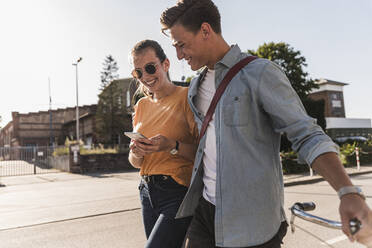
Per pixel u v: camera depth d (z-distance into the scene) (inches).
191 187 58.6
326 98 1694.1
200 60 55.9
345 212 32.2
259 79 47.2
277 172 49.8
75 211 264.2
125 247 169.0
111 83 1373.0
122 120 1352.1
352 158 606.5
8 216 251.9
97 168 765.9
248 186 47.0
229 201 47.6
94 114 1451.8
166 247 65.8
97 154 770.2
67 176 639.8
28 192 402.3
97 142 1434.5
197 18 52.4
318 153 37.3
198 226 58.2
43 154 866.1
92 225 215.5
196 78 63.8
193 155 71.9
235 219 47.1
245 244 46.4
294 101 45.3
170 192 70.9
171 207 69.2
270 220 47.3
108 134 1359.5
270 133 49.2
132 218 231.9
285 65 1202.0
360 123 1669.5
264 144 48.5
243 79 49.4
